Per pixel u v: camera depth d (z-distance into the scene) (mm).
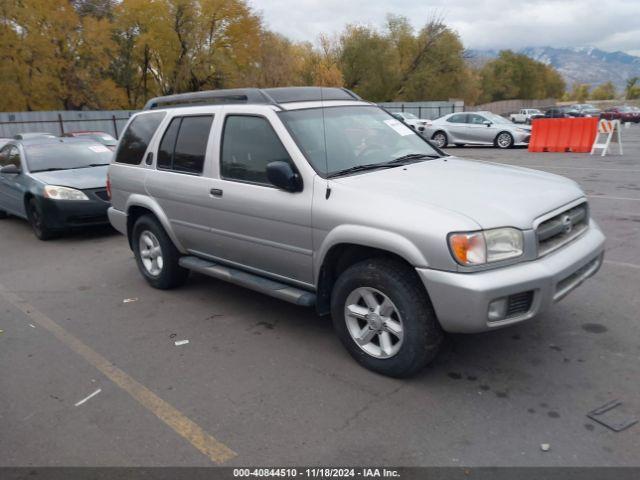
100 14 41344
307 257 4066
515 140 20453
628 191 9812
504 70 87062
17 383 3953
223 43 40250
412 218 3383
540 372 3736
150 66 42375
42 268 7008
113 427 3352
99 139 16875
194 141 5012
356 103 5004
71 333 4816
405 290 3461
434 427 3186
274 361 4102
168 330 4773
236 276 4730
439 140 22203
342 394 3590
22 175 8922
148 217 5664
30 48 34031
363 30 51812
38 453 3129
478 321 3207
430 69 53125
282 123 4250
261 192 4281
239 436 3201
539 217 3471
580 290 5137
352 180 3902
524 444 2994
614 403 3336
